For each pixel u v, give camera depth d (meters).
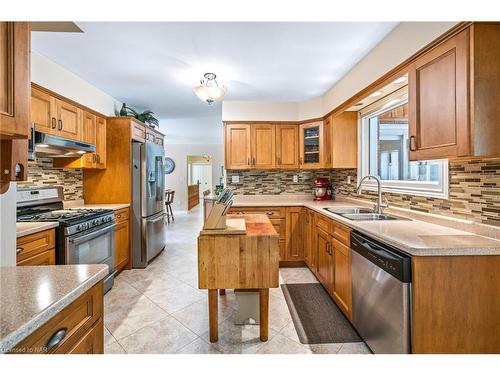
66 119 2.74
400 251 1.47
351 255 2.02
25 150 1.06
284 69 2.79
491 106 1.32
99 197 3.51
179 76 2.96
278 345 1.89
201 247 1.84
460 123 1.37
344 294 2.19
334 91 3.26
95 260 2.63
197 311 2.37
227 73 2.89
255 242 1.85
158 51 2.39
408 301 1.37
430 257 1.36
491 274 1.37
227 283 1.85
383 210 2.60
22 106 0.87
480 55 1.31
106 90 3.43
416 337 1.36
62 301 0.79
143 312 2.35
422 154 1.64
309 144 3.89
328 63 2.64
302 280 3.09
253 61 2.60
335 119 3.35
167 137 7.68
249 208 3.53
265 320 1.93
